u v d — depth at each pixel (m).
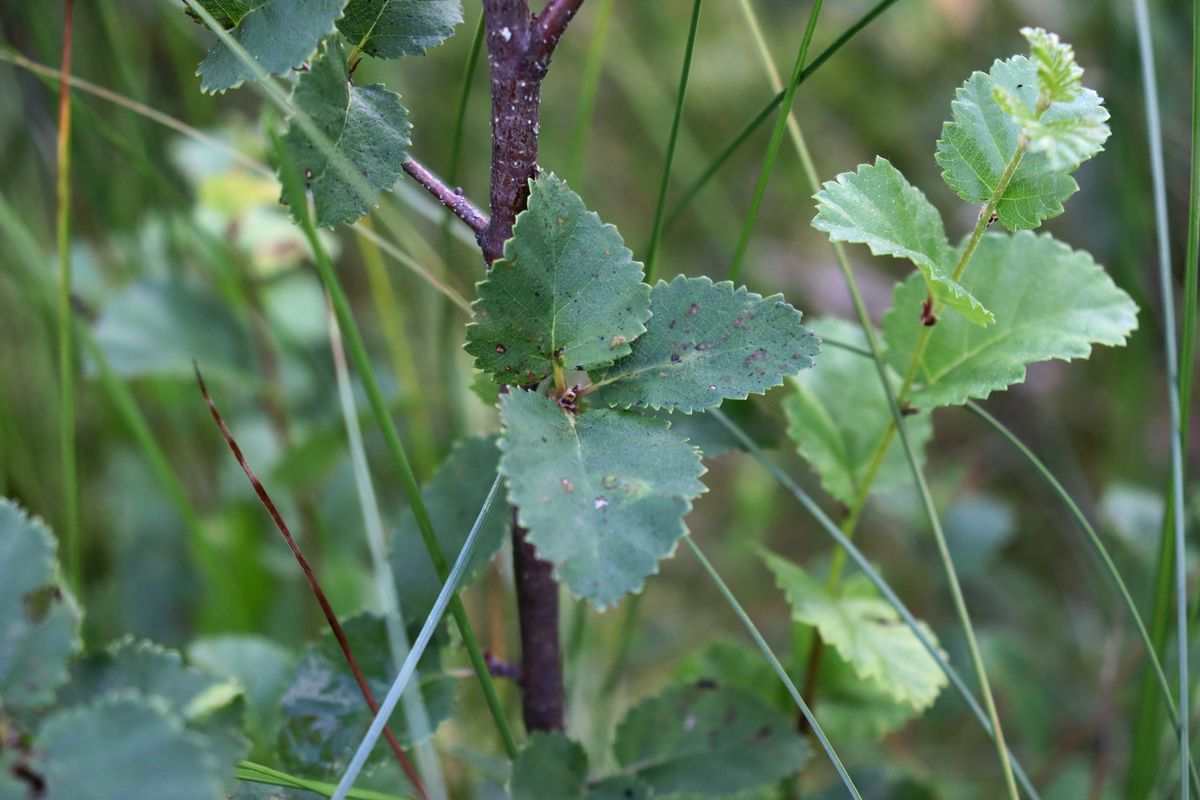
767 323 0.53
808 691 0.61
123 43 0.79
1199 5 0.56
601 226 0.52
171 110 0.86
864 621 0.59
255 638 0.63
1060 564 0.94
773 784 0.58
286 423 0.77
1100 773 0.66
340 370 0.60
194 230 0.69
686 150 1.07
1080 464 0.99
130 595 0.76
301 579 0.75
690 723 0.59
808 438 0.60
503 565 0.66
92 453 0.80
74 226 0.85
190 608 0.77
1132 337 0.85
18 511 0.51
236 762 0.52
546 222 0.52
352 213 0.53
